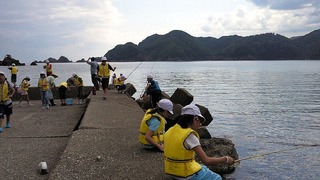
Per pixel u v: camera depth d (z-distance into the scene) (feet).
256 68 462.19
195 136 15.81
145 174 19.52
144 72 360.48
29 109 51.72
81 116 44.37
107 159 22.21
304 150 48.96
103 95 59.52
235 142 54.29
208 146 37.11
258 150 49.06
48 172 22.47
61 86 55.88
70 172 19.90
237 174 37.06
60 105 56.44
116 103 49.03
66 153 23.47
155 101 53.67
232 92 145.79
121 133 29.53
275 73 321.52
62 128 36.60
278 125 69.97
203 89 160.35
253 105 103.40
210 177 16.03
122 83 67.87
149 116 23.11
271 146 51.65
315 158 44.75
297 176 37.73
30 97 65.21
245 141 55.06
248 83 199.52
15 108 53.06
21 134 33.58
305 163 42.52
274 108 96.37
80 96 59.57
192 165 16.05
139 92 139.64
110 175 19.43
